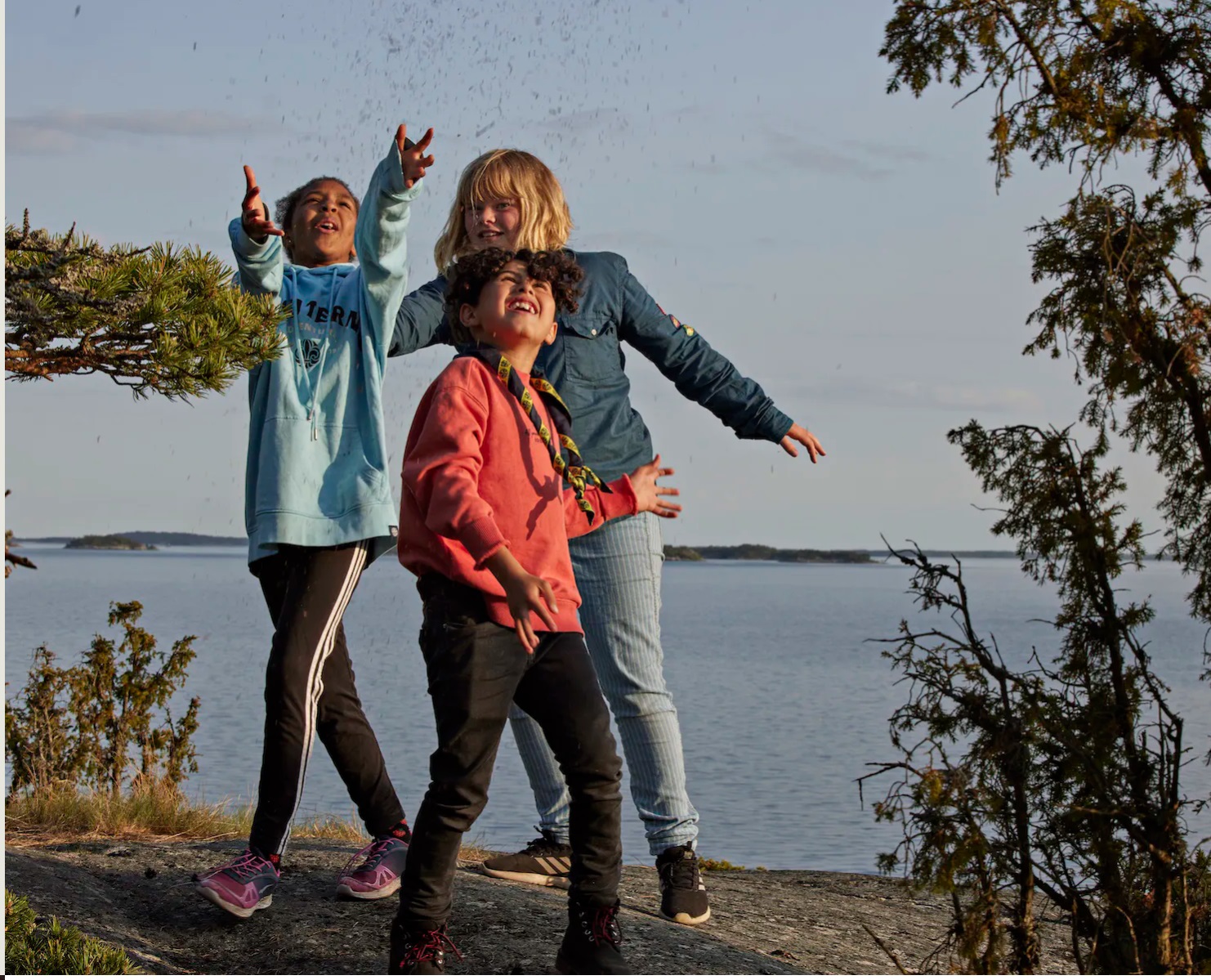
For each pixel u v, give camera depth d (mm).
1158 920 2850
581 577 3896
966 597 2994
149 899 3758
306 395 3764
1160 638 50406
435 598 3031
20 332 3113
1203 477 3113
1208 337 3012
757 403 4285
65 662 29219
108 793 6383
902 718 2967
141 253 3393
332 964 3271
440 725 2988
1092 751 2906
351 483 3699
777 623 114188
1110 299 3021
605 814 3016
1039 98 3227
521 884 4066
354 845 4633
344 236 4172
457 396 3074
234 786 14422
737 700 43562
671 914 3799
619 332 4238
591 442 4016
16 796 5590
